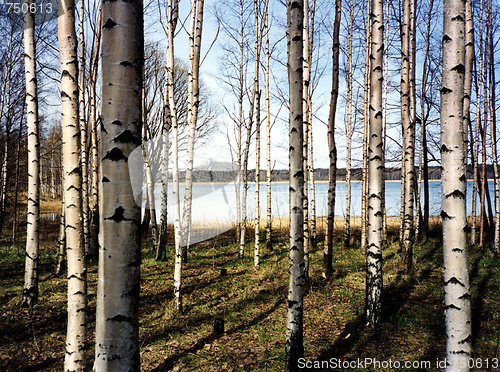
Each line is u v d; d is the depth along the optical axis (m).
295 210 3.84
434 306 6.02
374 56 5.33
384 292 6.93
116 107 1.96
